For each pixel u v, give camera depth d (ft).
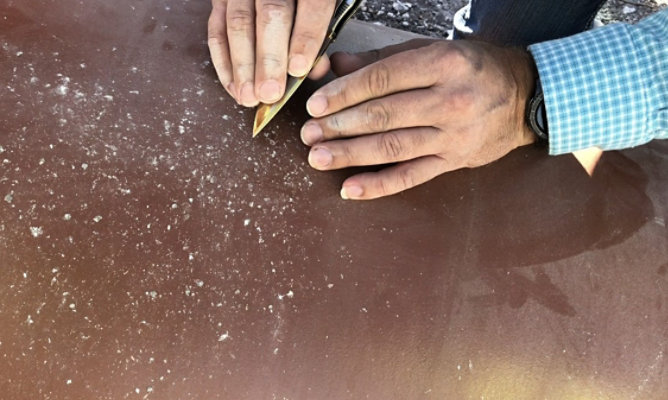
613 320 3.24
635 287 3.33
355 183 3.16
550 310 3.19
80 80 3.10
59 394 2.49
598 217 3.49
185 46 3.46
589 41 3.52
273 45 3.00
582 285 3.27
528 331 3.13
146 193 2.85
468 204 3.37
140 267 2.70
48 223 2.66
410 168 3.26
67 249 2.64
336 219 3.12
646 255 3.42
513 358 3.07
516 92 3.48
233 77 3.20
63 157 2.81
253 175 3.08
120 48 3.32
